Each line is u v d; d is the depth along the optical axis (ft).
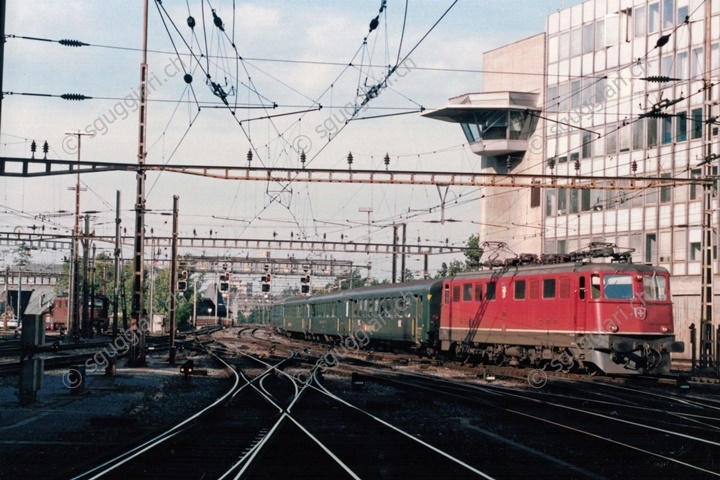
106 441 51.62
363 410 68.69
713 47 162.09
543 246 205.77
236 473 39.99
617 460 46.44
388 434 55.31
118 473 39.99
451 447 50.55
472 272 134.51
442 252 205.77
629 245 179.63
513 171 222.07
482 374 110.63
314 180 111.55
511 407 73.77
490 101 210.18
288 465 42.96
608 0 185.78
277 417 64.64
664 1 171.73
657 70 173.06
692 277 164.66
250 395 82.79
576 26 195.00
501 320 121.49
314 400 79.51
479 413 69.72
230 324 481.87
